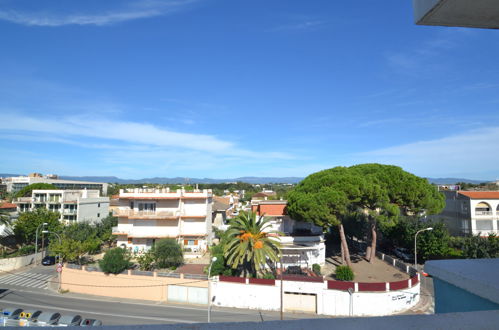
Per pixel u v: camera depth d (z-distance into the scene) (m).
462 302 1.81
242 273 27.33
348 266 28.20
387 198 26.48
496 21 1.82
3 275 33.47
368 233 33.84
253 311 24.31
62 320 19.25
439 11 1.70
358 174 29.89
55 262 37.44
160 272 27.62
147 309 24.52
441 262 2.01
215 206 47.66
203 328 1.36
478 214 37.84
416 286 25.16
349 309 23.25
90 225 44.34
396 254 39.03
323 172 32.16
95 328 1.38
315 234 34.09
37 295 27.81
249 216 26.50
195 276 26.42
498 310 1.50
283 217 35.72
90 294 28.50
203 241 37.09
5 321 19.62
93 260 36.66
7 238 41.91
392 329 1.33
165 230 36.88
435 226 35.59
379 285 23.53
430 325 1.37
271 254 24.81
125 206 37.91
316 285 23.97
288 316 23.16
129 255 32.44
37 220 40.78
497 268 1.83
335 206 26.55
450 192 42.00
